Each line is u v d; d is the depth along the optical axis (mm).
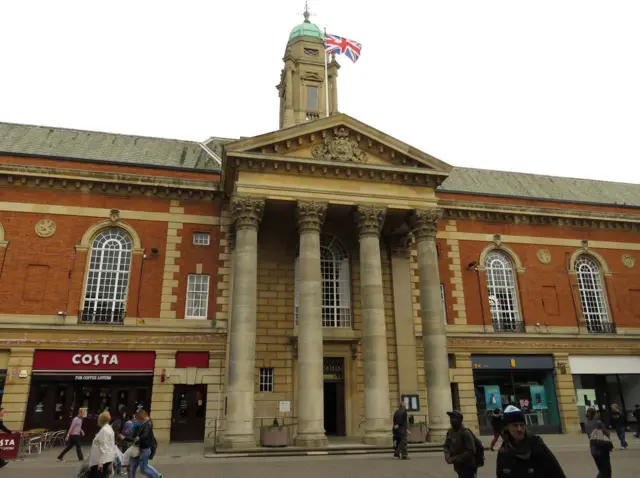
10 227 22547
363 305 21156
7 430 16688
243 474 13359
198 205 24969
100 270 23266
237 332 19516
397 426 16891
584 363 27875
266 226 25203
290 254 25141
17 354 21094
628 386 28250
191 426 22156
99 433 9719
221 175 23922
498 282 28562
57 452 18875
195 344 22844
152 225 24172
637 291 30438
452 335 26344
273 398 23016
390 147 23016
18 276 22062
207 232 24719
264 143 21562
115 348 22047
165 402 21875
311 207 21484
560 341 27797
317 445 18484
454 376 25797
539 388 27297
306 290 20391
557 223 30203
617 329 29109
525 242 29375
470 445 7512
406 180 23062
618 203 34312
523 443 5188
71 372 21422
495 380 26828
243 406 18719
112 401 21922
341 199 22031
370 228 21969
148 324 22656
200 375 22578
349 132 23016
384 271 26188
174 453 18328
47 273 22406
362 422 23516
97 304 22828
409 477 12695
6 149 25312
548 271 29219
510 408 5367
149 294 23156
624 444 20312
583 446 20234
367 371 20234
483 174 35406
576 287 29344
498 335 26984
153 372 22203
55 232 22984
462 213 28703
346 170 22281
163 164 27078
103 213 23719
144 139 30047
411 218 23344
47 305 21953
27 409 20797
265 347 23609
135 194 24344
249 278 20219
